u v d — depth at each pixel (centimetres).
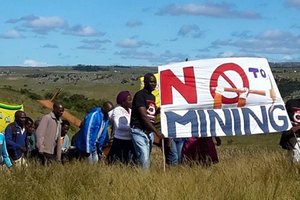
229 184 779
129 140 1168
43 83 13125
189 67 1076
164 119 1058
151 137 1075
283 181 825
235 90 1071
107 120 1235
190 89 1070
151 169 962
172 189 760
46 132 1209
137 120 1058
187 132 1054
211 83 1073
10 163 1128
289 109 1086
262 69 1090
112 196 759
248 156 1115
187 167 958
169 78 1072
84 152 1211
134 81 10688
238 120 1065
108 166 959
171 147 1124
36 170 908
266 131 1065
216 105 1066
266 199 734
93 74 14775
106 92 9481
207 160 1060
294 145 1055
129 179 832
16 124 1221
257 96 1076
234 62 1081
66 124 1435
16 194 800
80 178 850
